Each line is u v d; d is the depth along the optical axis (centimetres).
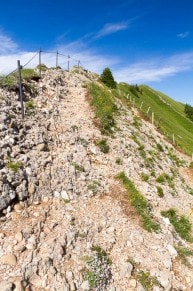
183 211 2253
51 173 1769
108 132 2741
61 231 1458
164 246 1691
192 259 1700
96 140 2461
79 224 1555
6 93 2378
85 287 1289
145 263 1526
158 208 2047
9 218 1422
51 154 1941
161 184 2478
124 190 1984
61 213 1575
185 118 9731
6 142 1752
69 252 1387
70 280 1282
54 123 2373
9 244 1302
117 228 1655
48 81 3388
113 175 2117
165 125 6303
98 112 2989
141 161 2627
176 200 2369
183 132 7262
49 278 1250
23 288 1166
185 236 1902
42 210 1540
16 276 1191
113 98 4119
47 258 1294
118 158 2384
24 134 1972
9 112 2080
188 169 3631
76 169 1930
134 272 1459
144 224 1781
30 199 1570
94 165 2131
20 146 1817
